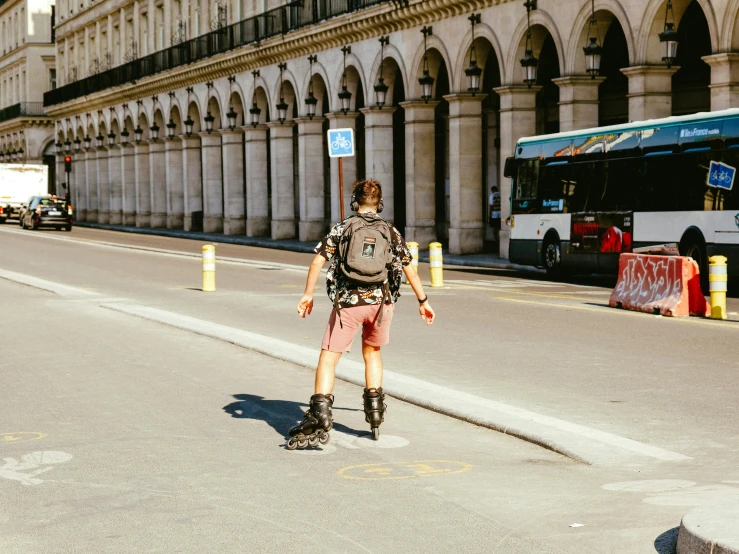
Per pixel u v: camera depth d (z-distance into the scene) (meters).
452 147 35.03
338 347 8.16
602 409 9.50
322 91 44.97
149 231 59.59
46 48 95.12
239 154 53.22
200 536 6.00
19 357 13.02
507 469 7.51
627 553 5.65
